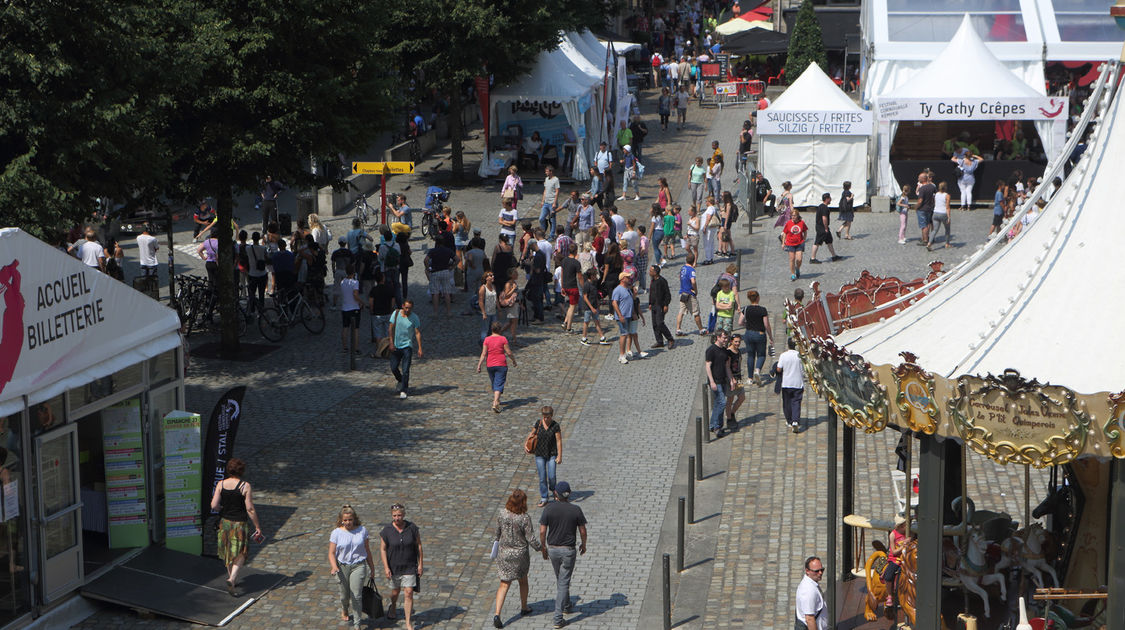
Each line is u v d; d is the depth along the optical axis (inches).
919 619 495.8
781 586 607.8
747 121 1672.0
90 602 601.3
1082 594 479.5
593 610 594.2
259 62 925.8
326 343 1040.8
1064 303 488.7
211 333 1068.5
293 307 1056.8
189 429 650.8
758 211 1465.3
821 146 1464.1
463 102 2103.8
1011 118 1425.9
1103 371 460.8
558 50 1718.8
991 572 528.1
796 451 780.6
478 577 632.4
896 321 558.9
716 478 747.4
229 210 984.3
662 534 675.4
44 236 686.5
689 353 1000.2
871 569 558.9
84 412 603.5
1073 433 434.3
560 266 1133.7
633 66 2573.8
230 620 584.1
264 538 670.5
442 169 1765.5
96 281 603.2
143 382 645.9
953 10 1615.4
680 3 3174.2
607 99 1815.9
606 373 957.2
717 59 2439.7
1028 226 545.3
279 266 1049.5
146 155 773.3
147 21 785.6
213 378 944.9
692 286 1037.8
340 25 939.3
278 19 903.7
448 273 1112.8
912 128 1518.2
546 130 1724.9
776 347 986.7
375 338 1005.2
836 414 551.2
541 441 709.3
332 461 780.0
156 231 1369.3
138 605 589.6
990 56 1465.3
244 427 839.1
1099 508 510.0
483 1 1545.3
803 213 1475.1
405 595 570.6
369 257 1136.8
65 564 590.6
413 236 1402.6
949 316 529.7
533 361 989.8
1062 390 430.3
